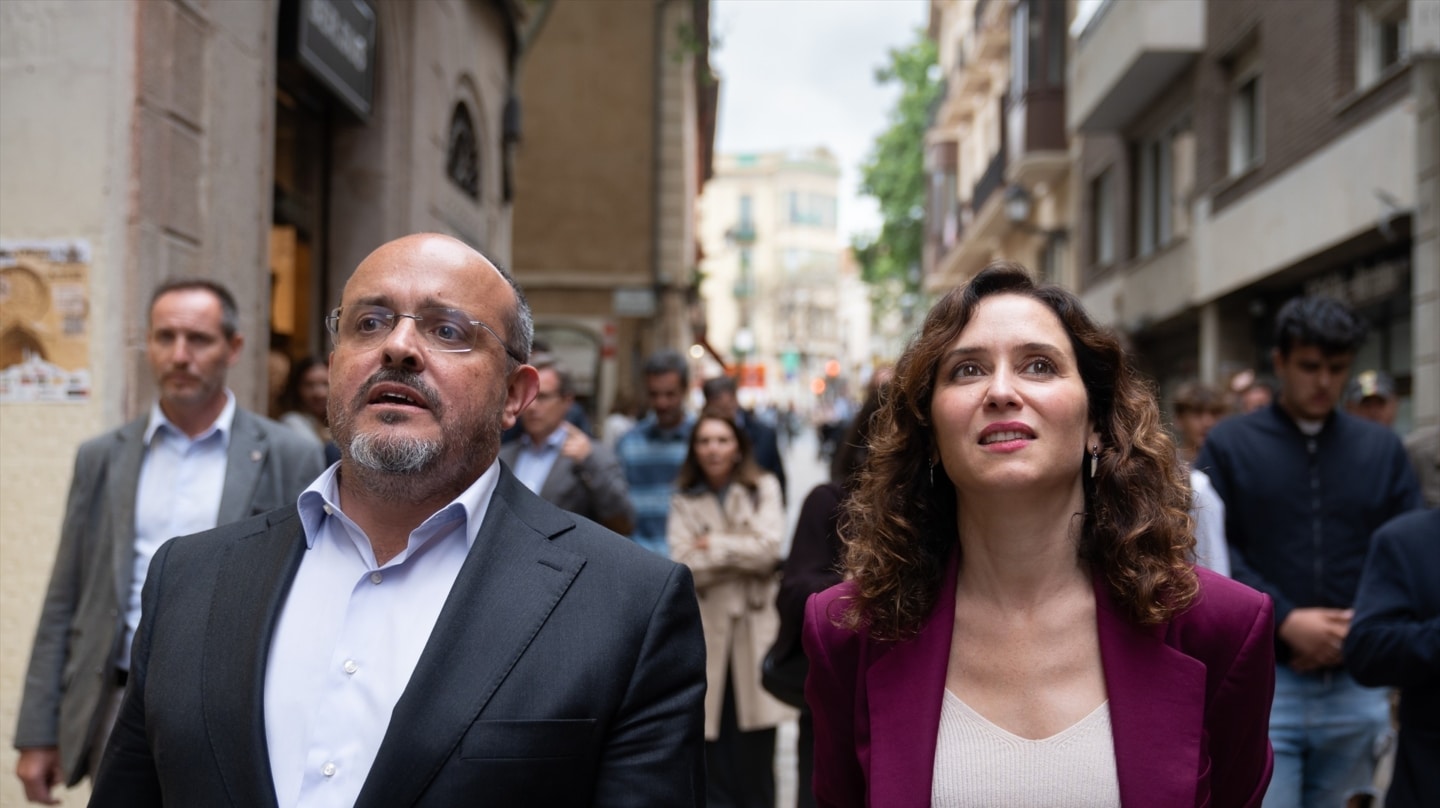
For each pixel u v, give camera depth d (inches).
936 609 90.1
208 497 154.5
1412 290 448.5
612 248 893.8
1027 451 85.3
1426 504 185.6
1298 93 516.7
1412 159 415.5
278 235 302.5
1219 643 85.7
